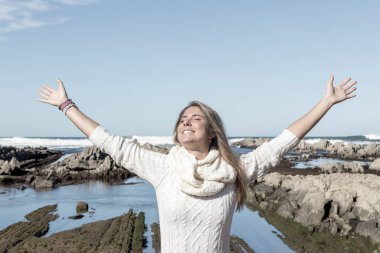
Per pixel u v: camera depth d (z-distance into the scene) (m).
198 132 4.02
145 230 20.56
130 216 23.33
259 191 30.69
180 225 3.81
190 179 3.75
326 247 18.38
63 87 4.28
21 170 45.09
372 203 21.39
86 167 46.38
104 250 17.00
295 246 18.42
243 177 4.06
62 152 85.06
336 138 143.00
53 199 31.02
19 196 32.72
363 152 70.81
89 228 20.52
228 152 4.04
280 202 27.22
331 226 20.50
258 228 21.45
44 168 48.47
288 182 30.23
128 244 17.89
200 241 3.81
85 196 32.44
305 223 21.50
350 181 25.84
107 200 30.30
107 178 43.88
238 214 24.78
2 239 18.80
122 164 4.07
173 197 3.83
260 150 4.30
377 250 17.80
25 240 18.67
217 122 4.11
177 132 4.25
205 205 3.80
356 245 18.55
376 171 44.09
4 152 61.56
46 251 16.91
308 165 53.22
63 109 4.20
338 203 22.45
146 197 31.70
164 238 3.92
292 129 4.31
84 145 115.56
